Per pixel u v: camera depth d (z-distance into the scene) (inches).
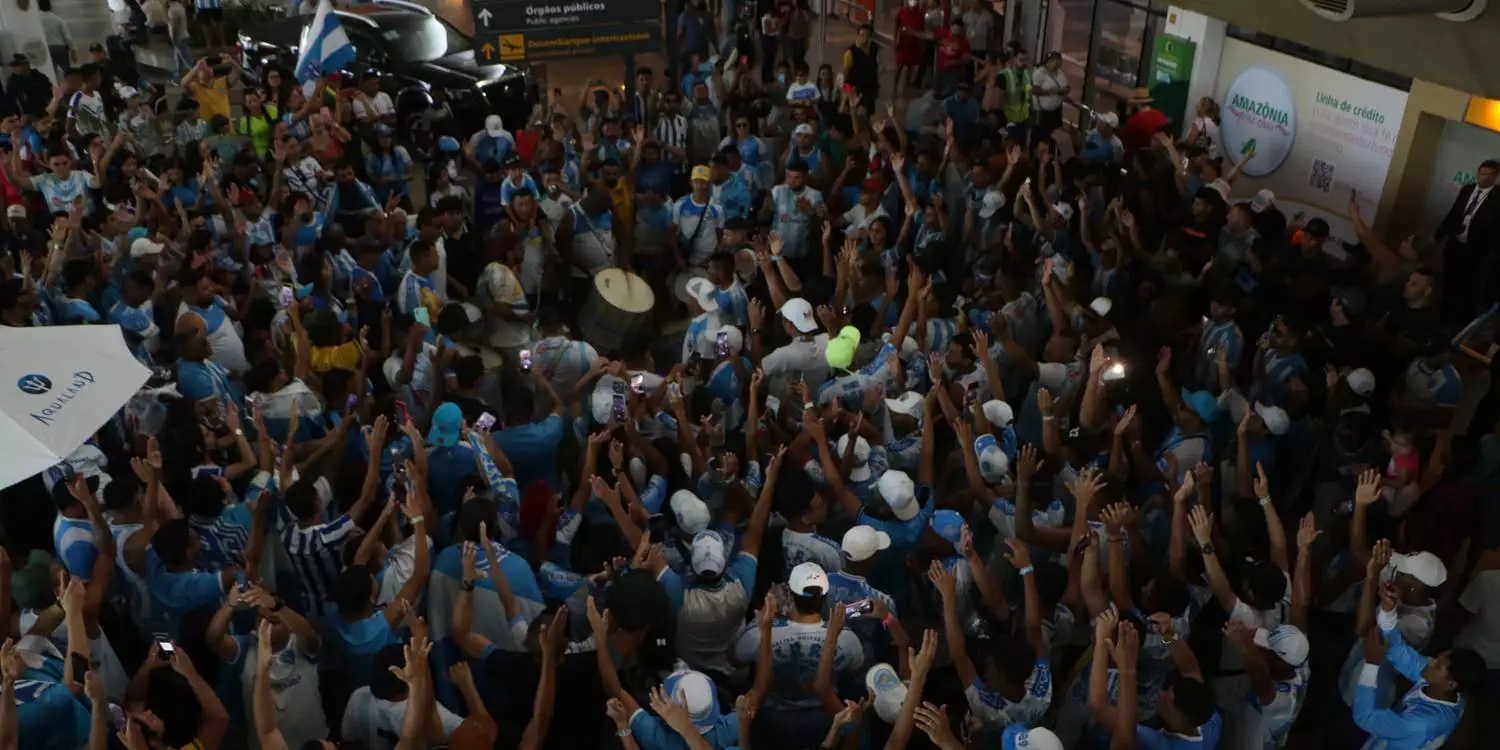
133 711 183.2
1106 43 632.4
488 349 323.3
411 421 255.8
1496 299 393.1
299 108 524.7
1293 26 265.6
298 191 413.1
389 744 186.9
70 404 204.5
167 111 580.7
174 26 728.3
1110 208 410.9
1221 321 323.3
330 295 362.9
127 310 329.1
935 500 260.5
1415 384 320.8
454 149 496.7
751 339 319.0
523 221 401.1
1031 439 307.4
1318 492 280.5
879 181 442.6
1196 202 409.7
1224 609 221.5
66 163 426.3
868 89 644.1
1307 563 218.5
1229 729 208.4
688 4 727.7
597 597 216.8
